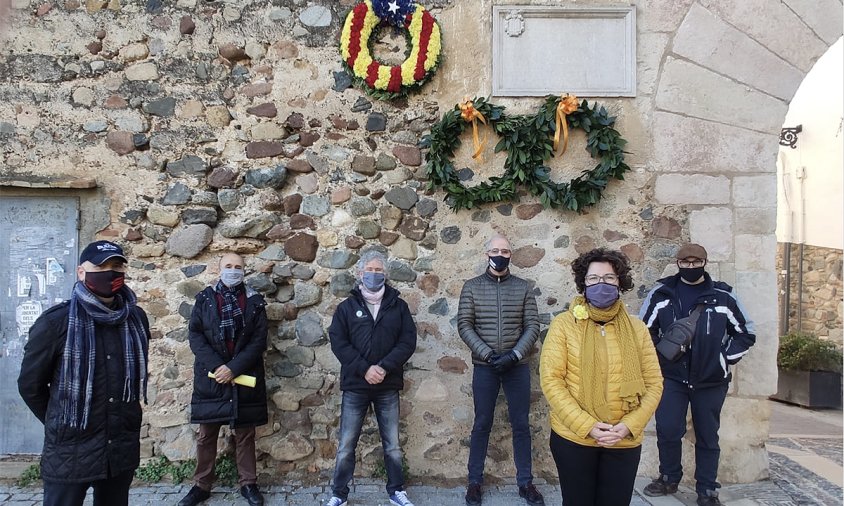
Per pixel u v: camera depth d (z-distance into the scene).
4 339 3.94
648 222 4.05
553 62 4.06
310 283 4.00
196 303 3.56
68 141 3.98
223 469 3.81
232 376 3.42
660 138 4.05
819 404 6.80
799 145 7.86
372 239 4.04
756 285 4.00
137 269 3.96
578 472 2.55
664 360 3.68
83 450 2.36
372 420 3.97
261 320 3.60
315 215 4.03
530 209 4.05
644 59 4.07
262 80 4.06
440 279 4.04
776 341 3.97
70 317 2.39
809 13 4.00
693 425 3.78
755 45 4.03
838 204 7.47
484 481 3.91
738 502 3.63
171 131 4.02
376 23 4.05
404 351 3.48
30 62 3.99
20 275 3.97
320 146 4.05
